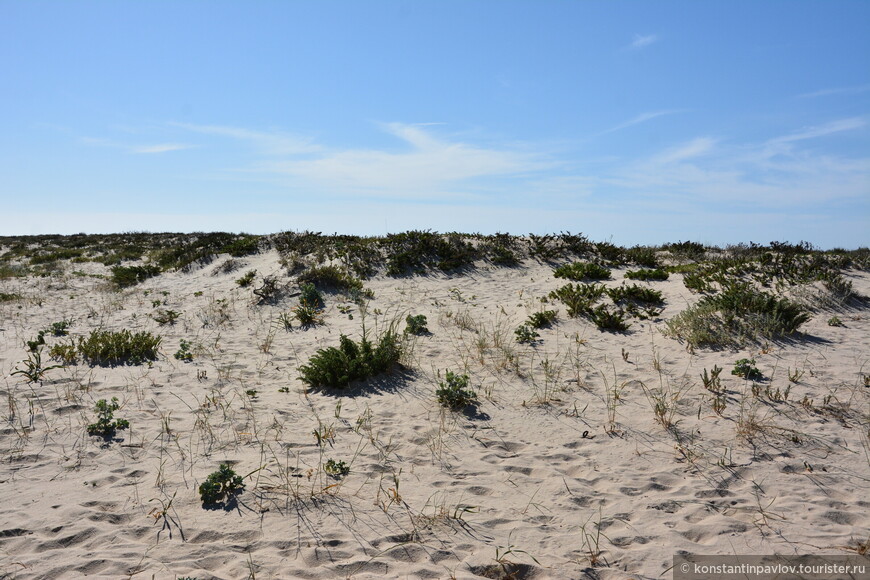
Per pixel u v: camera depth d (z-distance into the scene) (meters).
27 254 28.42
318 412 6.67
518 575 3.69
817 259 13.42
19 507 4.52
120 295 16.03
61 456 5.48
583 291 12.20
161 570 3.71
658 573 3.63
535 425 6.20
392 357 8.27
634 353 8.66
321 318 12.00
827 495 4.52
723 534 4.05
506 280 15.85
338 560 3.84
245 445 5.73
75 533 4.14
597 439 5.80
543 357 8.66
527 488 4.86
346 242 19.22
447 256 17.33
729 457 5.22
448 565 3.79
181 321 12.14
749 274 12.73
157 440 5.85
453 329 10.74
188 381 7.92
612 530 4.18
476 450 5.62
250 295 14.19
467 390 7.23
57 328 10.95
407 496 4.71
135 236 36.06
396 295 14.16
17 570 3.69
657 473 5.04
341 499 4.64
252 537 4.12
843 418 5.90
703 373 7.51
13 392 7.26
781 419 5.94
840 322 9.48
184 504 4.57
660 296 11.61
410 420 6.38
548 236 19.81
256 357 9.31
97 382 7.76
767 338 8.68
